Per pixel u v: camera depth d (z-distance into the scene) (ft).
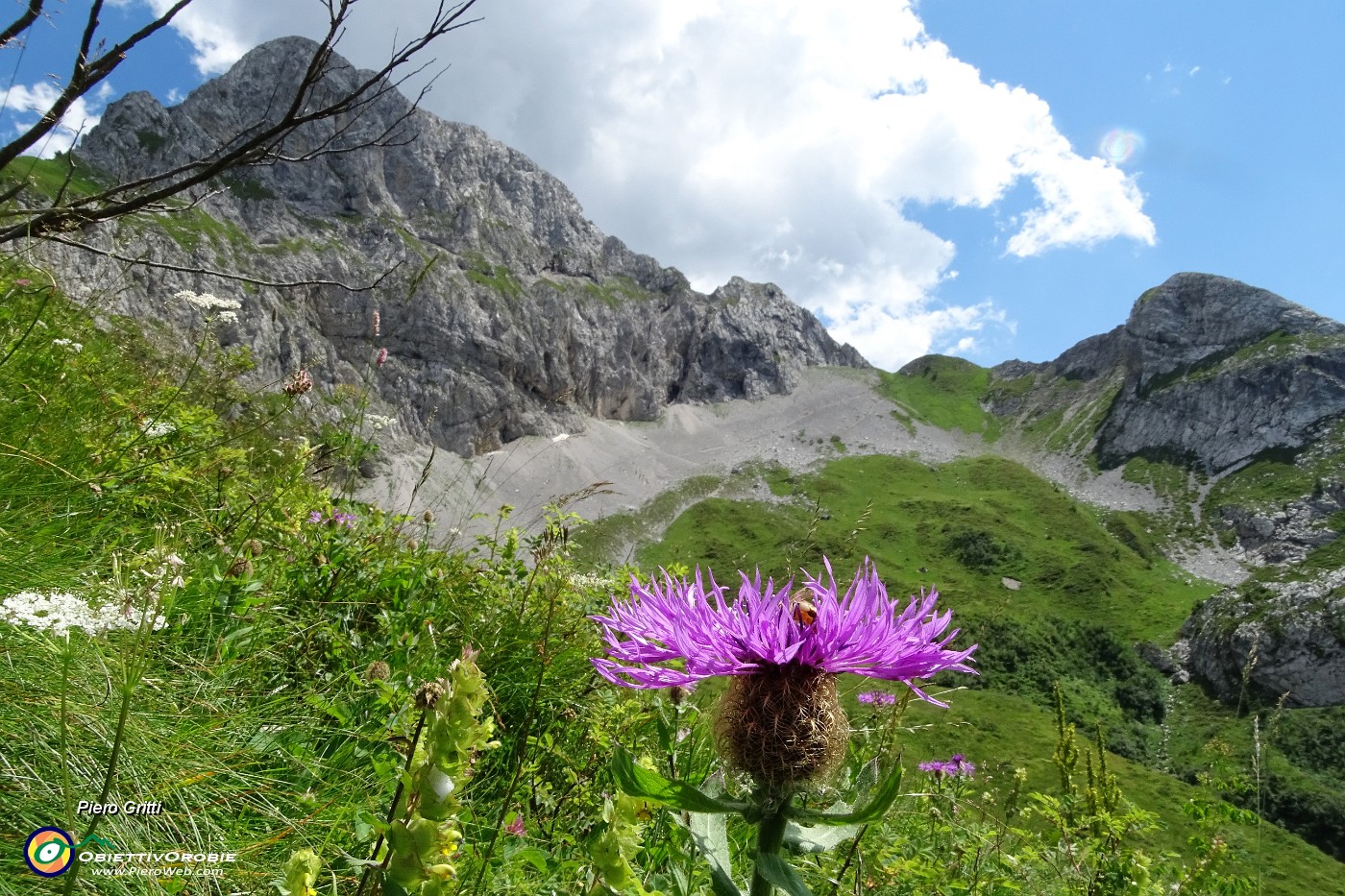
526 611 15.53
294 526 16.37
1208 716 363.15
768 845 6.59
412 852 5.42
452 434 631.15
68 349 18.03
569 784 12.71
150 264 16.05
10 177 14.55
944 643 6.59
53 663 8.15
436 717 5.55
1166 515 647.97
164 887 7.04
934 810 18.13
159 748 8.22
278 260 574.56
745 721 6.72
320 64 14.55
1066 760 20.75
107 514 13.88
